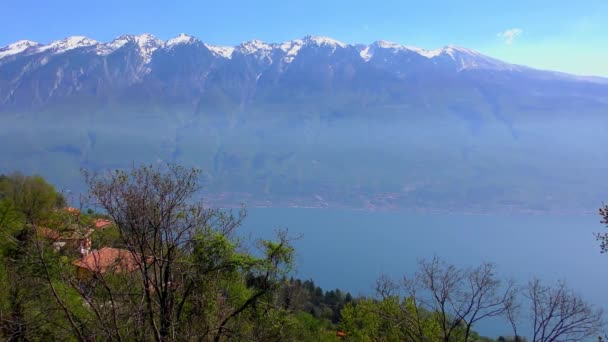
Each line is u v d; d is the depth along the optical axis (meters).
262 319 14.76
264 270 14.35
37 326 11.52
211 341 13.34
